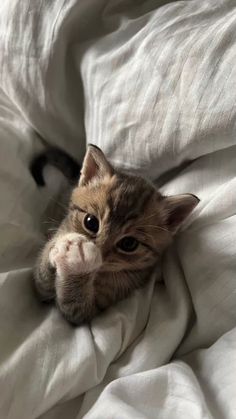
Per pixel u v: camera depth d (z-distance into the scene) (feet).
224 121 0.63
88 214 0.71
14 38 0.75
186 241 0.68
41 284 0.66
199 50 0.65
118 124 0.72
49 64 0.74
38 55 0.74
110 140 0.73
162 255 0.73
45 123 0.80
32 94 0.77
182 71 0.66
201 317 0.64
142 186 0.72
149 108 0.69
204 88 0.65
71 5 0.72
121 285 0.70
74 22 0.74
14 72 0.76
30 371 0.56
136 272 0.71
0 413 0.53
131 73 0.70
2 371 0.55
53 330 0.61
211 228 0.66
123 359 0.61
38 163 0.79
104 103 0.73
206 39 0.65
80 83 0.78
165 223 0.71
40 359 0.57
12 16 0.74
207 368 0.59
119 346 0.62
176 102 0.67
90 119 0.76
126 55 0.71
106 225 0.69
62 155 0.82
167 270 0.70
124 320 0.64
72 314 0.64
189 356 0.63
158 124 0.68
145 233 0.70
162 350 0.61
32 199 0.75
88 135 0.77
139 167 0.74
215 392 0.55
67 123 0.80
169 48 0.68
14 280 0.65
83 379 0.57
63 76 0.76
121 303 0.68
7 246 0.71
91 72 0.74
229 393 0.54
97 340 0.61
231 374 0.56
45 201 0.77
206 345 0.65
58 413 0.57
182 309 0.64
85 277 0.65
